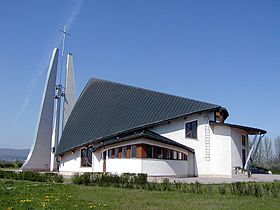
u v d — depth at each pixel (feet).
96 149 121.60
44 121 154.20
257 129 130.52
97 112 144.15
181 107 125.18
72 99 163.32
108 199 48.67
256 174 138.62
